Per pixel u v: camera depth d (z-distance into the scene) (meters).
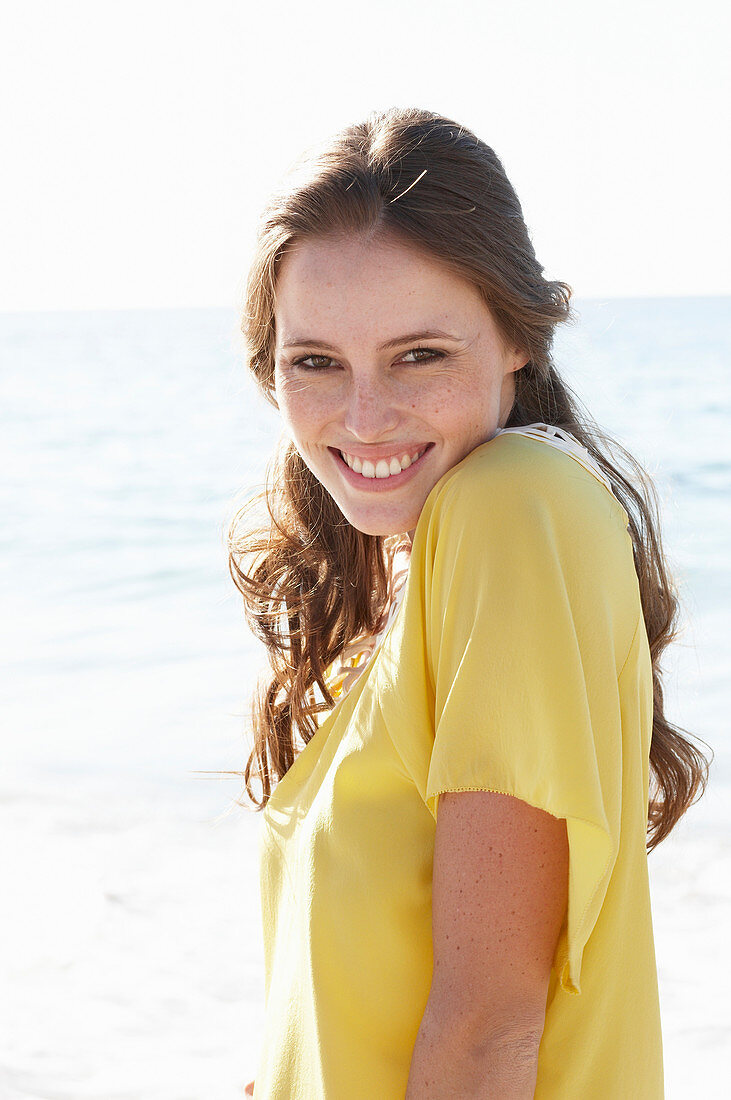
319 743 1.46
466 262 1.23
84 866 5.46
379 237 1.23
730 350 40.44
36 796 6.53
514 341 1.33
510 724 1.07
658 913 4.77
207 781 6.69
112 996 4.16
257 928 4.75
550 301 1.34
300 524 1.87
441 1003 1.10
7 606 12.10
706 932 4.57
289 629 1.90
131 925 4.78
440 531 1.19
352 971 1.23
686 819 5.66
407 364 1.27
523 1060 1.09
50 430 26.84
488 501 1.13
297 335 1.30
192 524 16.36
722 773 6.17
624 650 1.21
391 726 1.21
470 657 1.09
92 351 57.47
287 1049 1.35
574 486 1.17
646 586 1.53
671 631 1.62
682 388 29.72
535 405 1.48
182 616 11.38
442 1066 1.09
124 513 17.30
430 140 1.26
